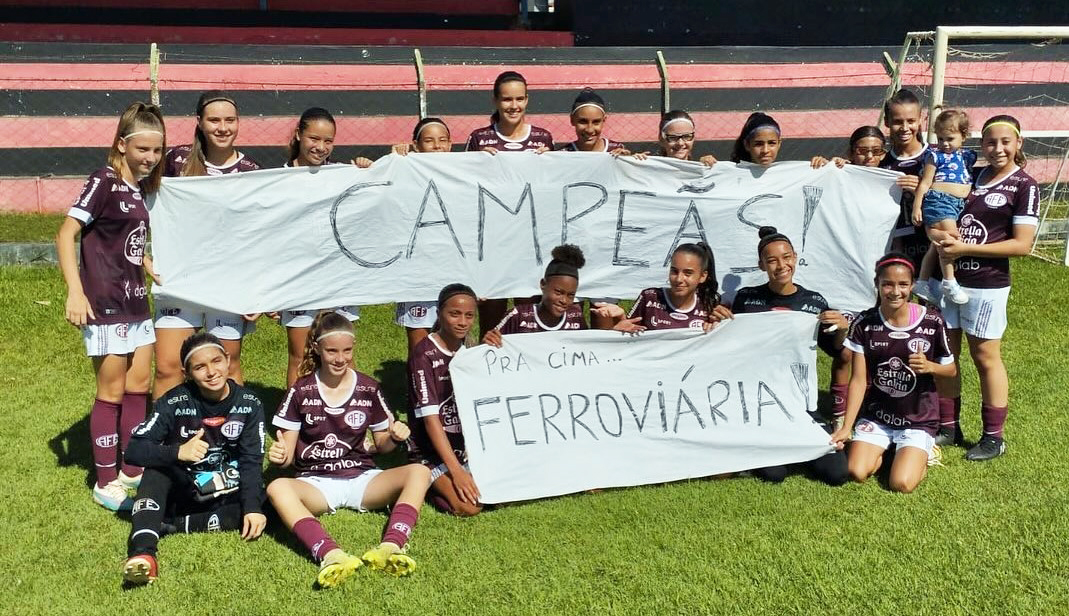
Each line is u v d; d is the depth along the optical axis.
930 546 4.75
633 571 4.54
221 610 4.23
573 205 6.52
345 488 5.12
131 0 14.45
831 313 5.91
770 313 5.81
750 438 5.65
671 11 15.54
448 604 4.27
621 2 15.48
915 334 5.53
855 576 4.48
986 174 6.04
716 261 6.75
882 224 6.71
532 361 5.52
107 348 5.16
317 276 6.18
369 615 4.20
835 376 6.40
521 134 6.71
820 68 13.31
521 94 6.56
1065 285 9.46
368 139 12.45
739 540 4.83
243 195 5.93
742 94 13.04
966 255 5.83
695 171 6.60
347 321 5.04
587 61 12.86
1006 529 4.91
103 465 5.21
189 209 5.84
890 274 5.43
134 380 5.39
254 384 7.11
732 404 5.74
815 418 6.53
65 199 11.75
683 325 5.89
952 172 6.08
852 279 6.81
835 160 6.68
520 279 6.57
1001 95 13.55
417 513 4.86
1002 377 5.84
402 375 7.39
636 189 6.57
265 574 4.51
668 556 4.68
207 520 4.89
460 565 4.59
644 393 5.65
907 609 4.23
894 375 5.61
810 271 6.81
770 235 6.00
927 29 15.53
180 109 11.99
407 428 5.18
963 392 6.97
